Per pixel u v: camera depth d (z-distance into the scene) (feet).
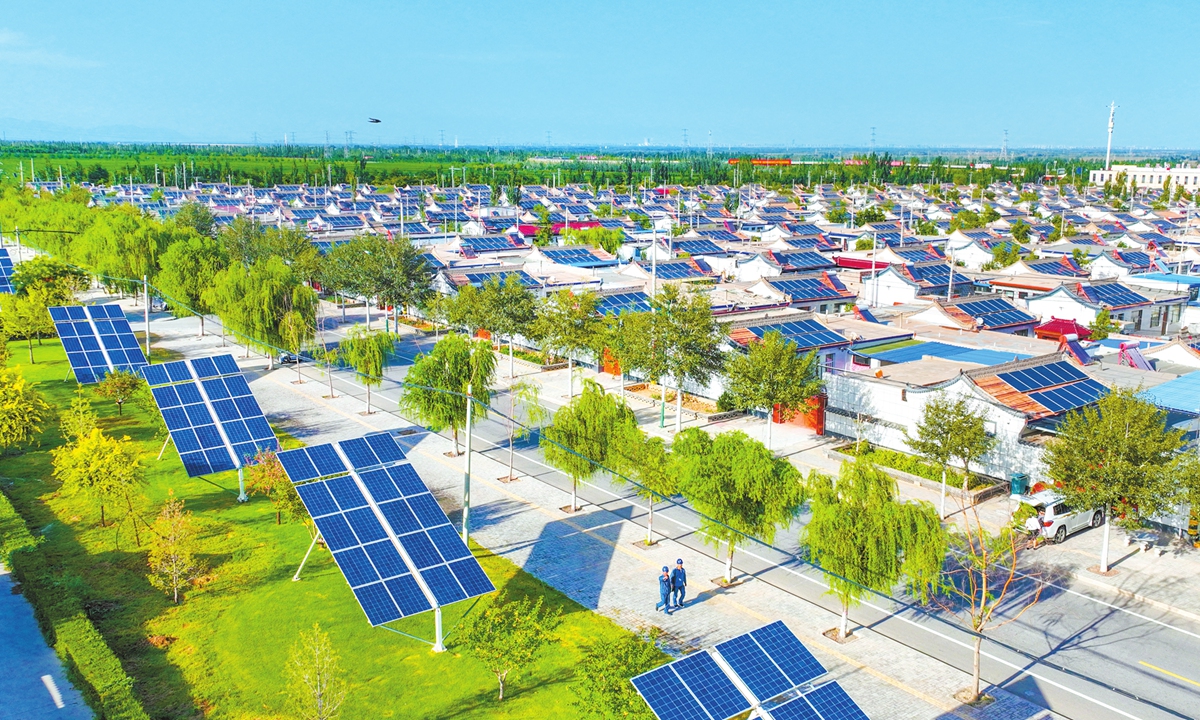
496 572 121.49
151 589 115.75
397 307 282.36
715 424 187.21
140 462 161.38
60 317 205.67
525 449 174.09
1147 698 93.76
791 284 293.23
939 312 232.53
